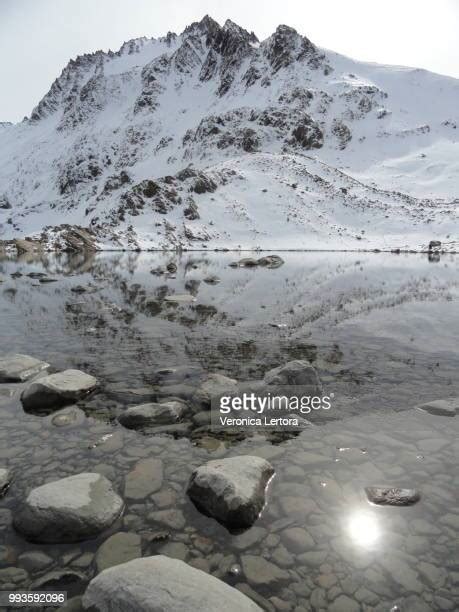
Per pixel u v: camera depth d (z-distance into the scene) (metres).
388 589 3.26
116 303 18.23
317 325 13.71
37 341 11.33
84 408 6.75
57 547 3.73
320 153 143.75
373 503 4.30
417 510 4.20
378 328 13.24
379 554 3.62
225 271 35.97
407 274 32.69
